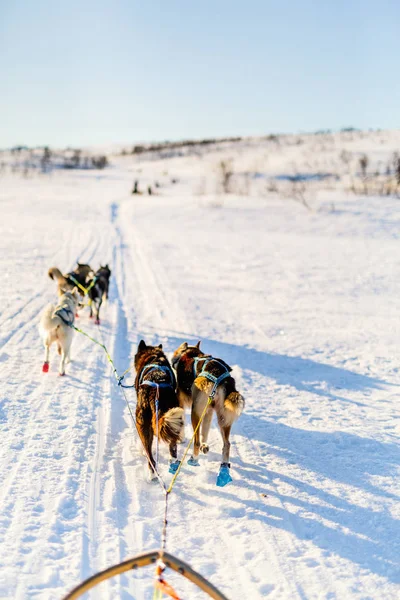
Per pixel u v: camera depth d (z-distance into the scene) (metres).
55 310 7.99
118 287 14.70
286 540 4.53
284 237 25.75
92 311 11.38
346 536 4.60
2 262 16.39
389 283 16.36
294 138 108.88
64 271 15.62
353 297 14.53
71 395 7.31
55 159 110.75
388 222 29.25
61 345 8.01
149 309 12.55
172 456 5.36
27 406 6.83
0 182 58.94
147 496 5.09
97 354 9.12
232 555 4.32
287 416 7.09
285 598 3.86
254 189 48.91
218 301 13.71
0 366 8.20
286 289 15.29
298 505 5.04
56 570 3.97
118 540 4.40
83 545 4.29
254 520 4.79
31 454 5.62
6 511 4.60
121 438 6.26
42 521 4.53
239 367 8.88
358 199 36.66
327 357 9.66
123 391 7.18
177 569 2.68
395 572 4.17
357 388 8.23
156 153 117.31
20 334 9.84
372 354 9.83
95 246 20.72
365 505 5.05
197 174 75.25
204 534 4.57
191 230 27.45
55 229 24.75
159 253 20.48
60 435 6.12
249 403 7.45
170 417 4.88
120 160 112.19
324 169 61.75
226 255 20.67
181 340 10.19
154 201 41.69
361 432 6.62
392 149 74.50
